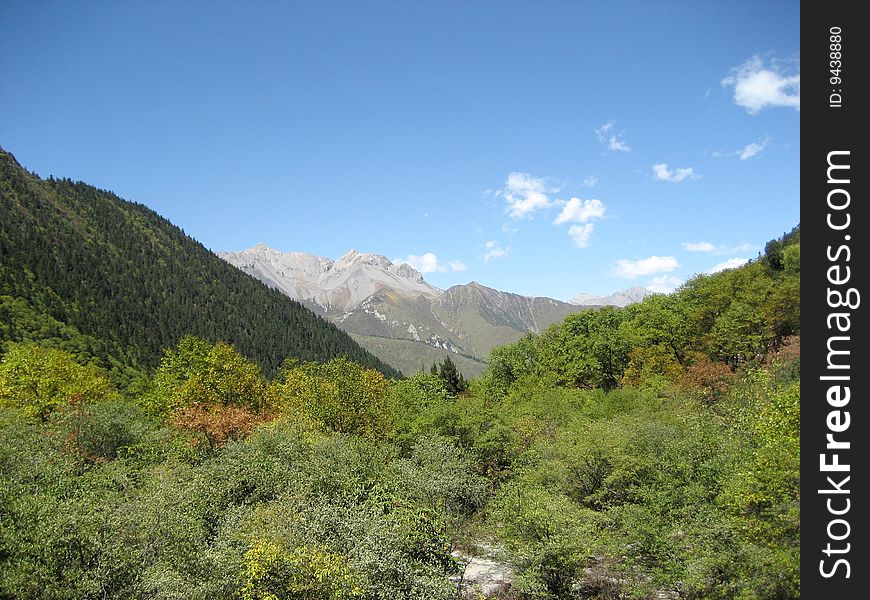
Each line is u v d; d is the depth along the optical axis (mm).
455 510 31984
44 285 134000
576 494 36312
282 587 21734
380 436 48688
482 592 29109
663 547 26047
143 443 40531
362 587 22125
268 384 72562
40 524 20625
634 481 35125
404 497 30250
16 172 199125
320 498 28828
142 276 177375
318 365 67062
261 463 33938
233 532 25109
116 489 28797
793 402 21750
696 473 29688
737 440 29656
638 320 81875
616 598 28125
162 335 144125
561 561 26344
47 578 19328
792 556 19797
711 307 72938
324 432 46406
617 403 53844
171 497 27531
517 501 29375
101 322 132875
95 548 20547
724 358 67500
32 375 54312
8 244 140125
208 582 21609
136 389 85688
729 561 22219
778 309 63062
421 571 24797
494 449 47719
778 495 21781
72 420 40906
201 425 45531
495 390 83562
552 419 52062
